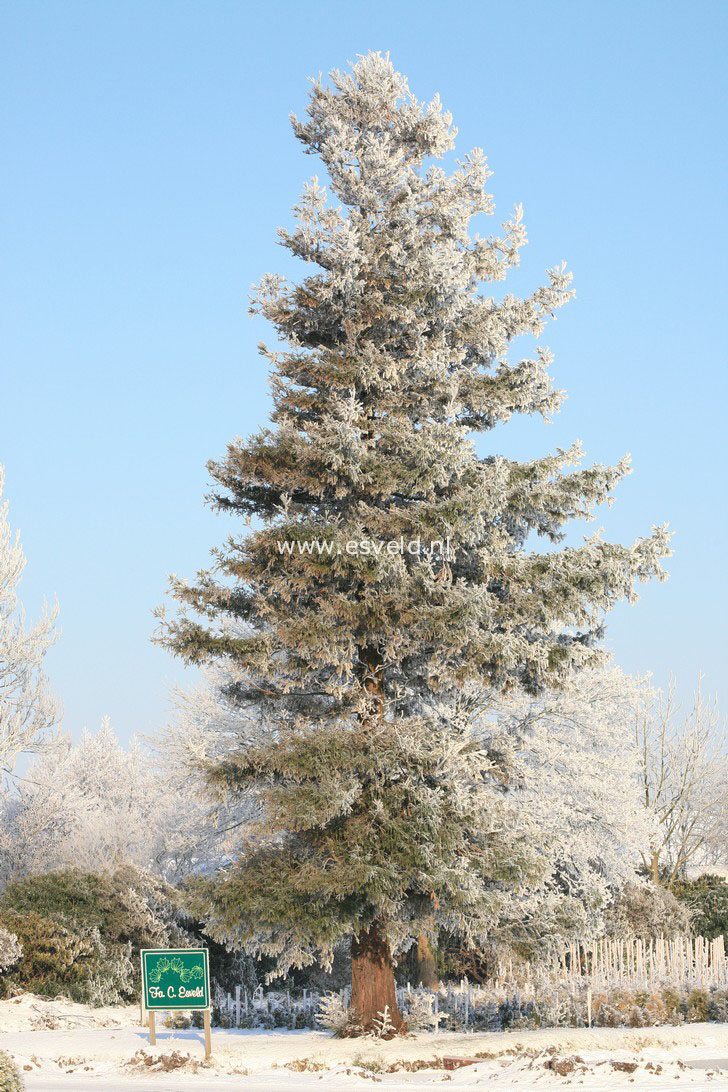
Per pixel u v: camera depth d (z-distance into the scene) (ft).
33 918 85.10
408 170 65.31
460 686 61.36
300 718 62.28
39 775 125.29
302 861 59.21
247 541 61.21
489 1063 49.01
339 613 57.98
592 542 62.44
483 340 65.57
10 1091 37.17
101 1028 69.92
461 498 58.90
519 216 67.15
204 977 54.80
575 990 66.95
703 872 130.00
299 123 67.67
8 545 111.65
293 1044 56.65
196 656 60.85
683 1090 40.32
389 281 62.90
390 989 60.29
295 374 63.72
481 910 56.08
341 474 60.29
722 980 68.95
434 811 56.39
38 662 111.55
